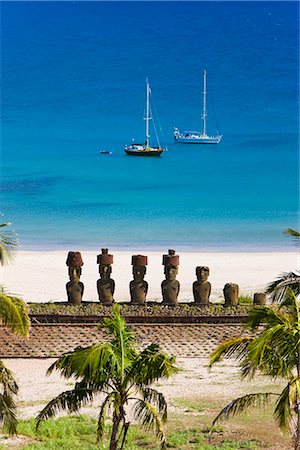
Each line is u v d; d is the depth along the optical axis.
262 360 37.16
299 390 36.91
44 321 63.19
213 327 63.03
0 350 62.34
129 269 100.38
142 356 38.56
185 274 97.69
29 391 55.03
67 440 47.44
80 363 38.00
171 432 49.00
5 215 156.25
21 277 92.69
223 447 46.72
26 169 198.25
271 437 48.50
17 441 47.44
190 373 59.19
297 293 43.75
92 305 66.38
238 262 108.19
